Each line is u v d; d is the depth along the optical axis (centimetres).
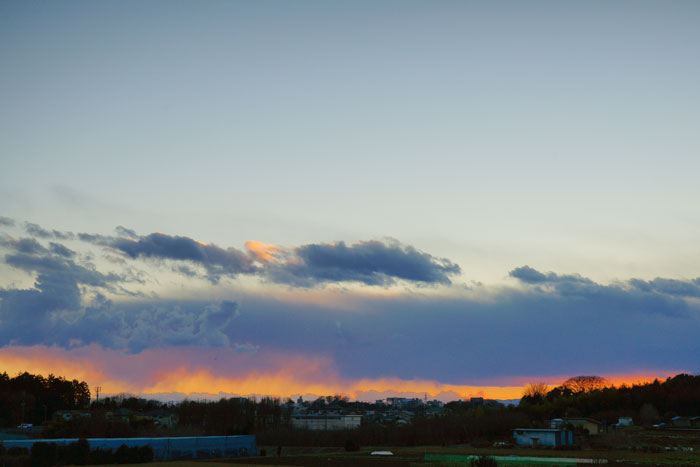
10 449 6125
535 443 10488
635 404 15638
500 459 7269
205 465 6594
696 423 12462
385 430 12062
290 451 9875
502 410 15488
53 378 16750
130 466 6412
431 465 6588
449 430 12306
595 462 6794
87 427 10262
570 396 18375
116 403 18912
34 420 14138
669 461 7056
